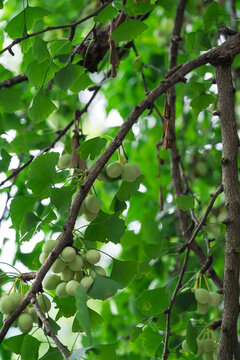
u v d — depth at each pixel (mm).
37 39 1612
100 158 1440
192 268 1876
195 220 1825
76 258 1433
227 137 1576
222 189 1604
